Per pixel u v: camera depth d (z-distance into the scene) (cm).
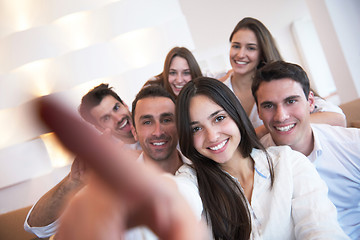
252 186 99
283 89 104
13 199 283
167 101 118
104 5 317
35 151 275
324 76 684
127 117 150
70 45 315
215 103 92
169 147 119
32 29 305
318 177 94
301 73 107
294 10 627
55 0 313
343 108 163
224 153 92
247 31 163
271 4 604
